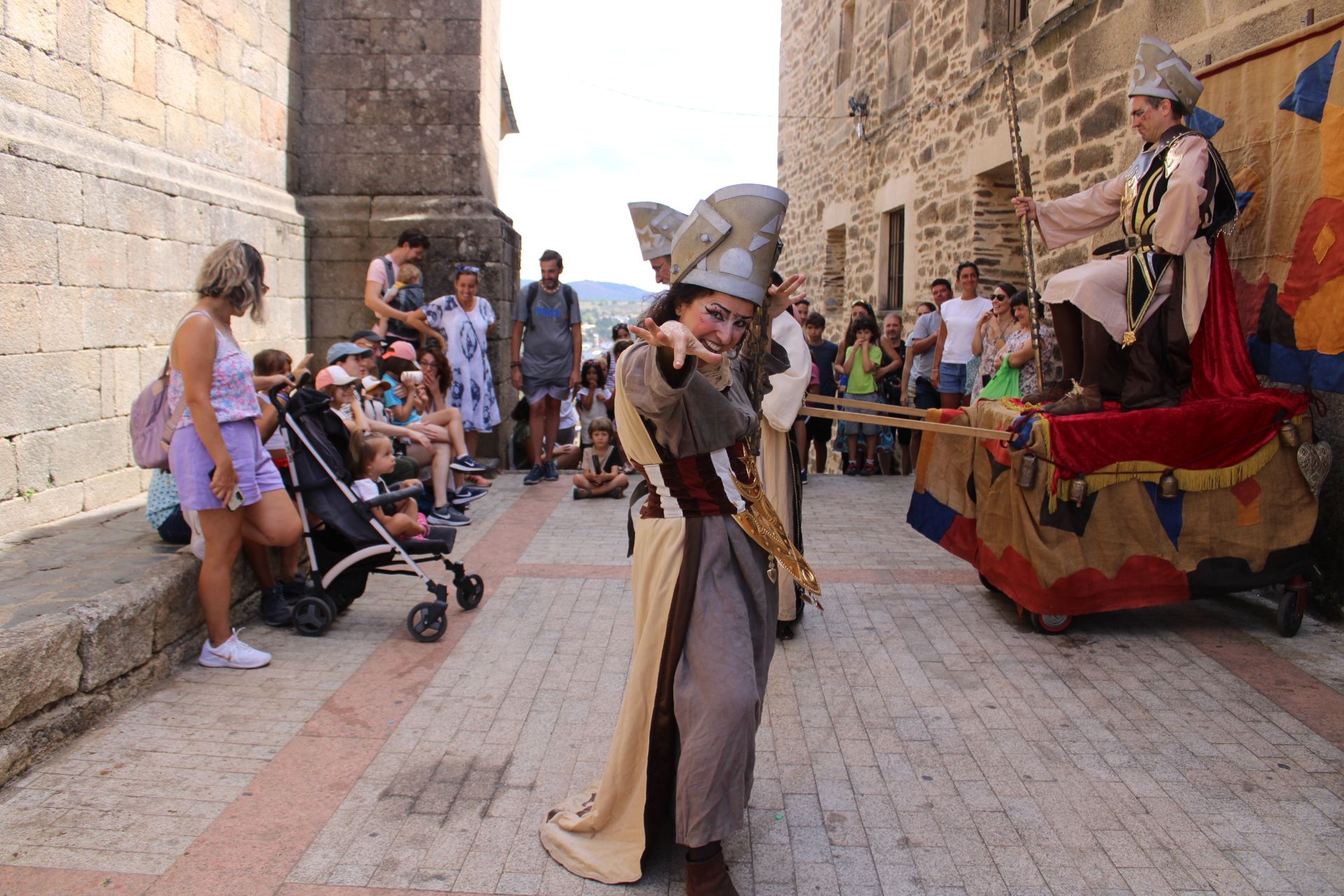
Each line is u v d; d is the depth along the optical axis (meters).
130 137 5.98
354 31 8.55
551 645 4.27
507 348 9.02
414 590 5.11
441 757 3.23
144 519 5.09
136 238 5.76
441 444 6.66
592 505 7.18
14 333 4.73
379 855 2.66
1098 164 6.51
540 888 2.53
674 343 1.98
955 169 9.41
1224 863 2.64
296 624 4.39
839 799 2.98
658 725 2.43
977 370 7.38
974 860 2.66
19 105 4.90
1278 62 4.59
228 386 3.88
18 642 3.11
